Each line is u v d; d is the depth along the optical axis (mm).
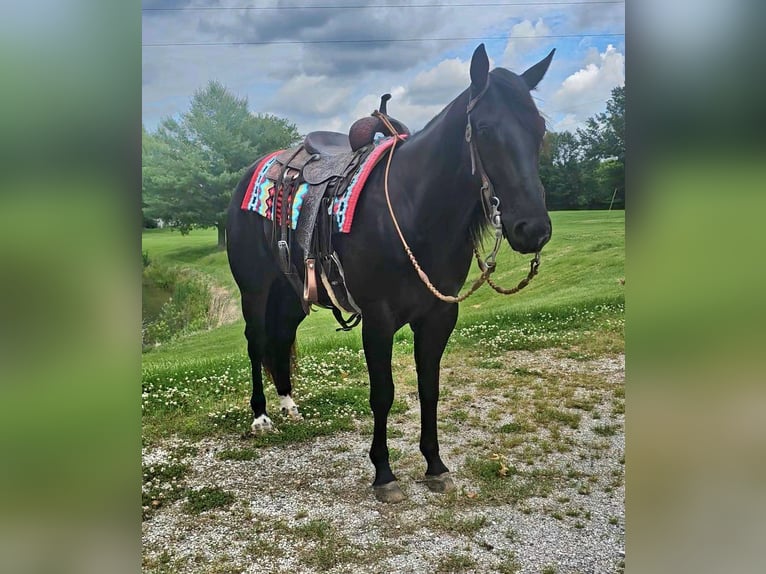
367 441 3074
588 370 4078
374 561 2041
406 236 2189
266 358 3215
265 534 2225
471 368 4164
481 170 1954
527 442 3004
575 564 2004
